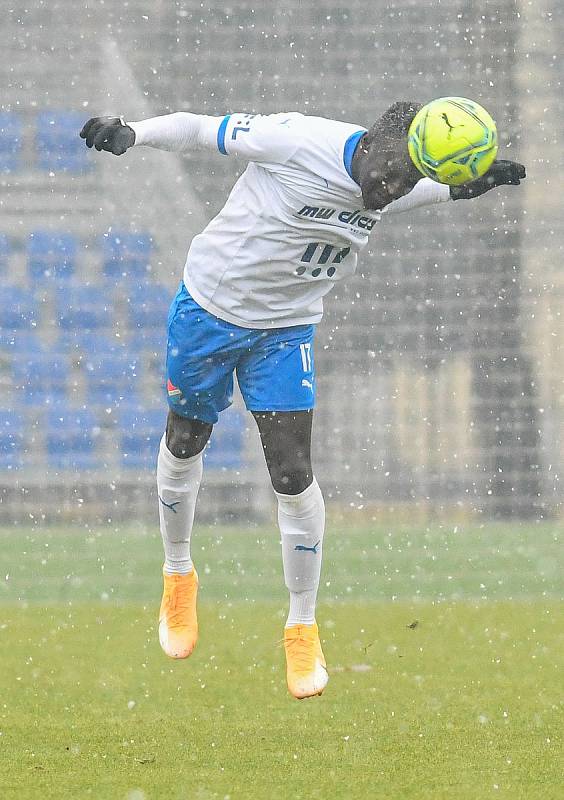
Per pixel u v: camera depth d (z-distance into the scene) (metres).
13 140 41.91
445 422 41.72
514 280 41.09
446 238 41.12
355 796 13.07
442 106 13.95
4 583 32.12
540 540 39.09
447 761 14.61
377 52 41.09
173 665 21.14
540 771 14.09
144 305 41.94
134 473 41.91
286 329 15.45
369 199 14.47
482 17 40.81
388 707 17.75
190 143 15.08
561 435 41.59
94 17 42.06
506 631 24.70
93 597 30.19
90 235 41.94
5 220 41.81
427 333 41.44
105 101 42.22
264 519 41.41
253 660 21.59
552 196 40.88
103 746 15.41
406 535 40.12
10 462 41.66
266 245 14.90
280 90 41.56
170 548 17.02
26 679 19.88
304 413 15.52
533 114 40.81
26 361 41.66
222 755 14.93
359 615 26.97
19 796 13.05
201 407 16.09
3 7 41.94
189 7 41.66
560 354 41.25
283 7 41.28
